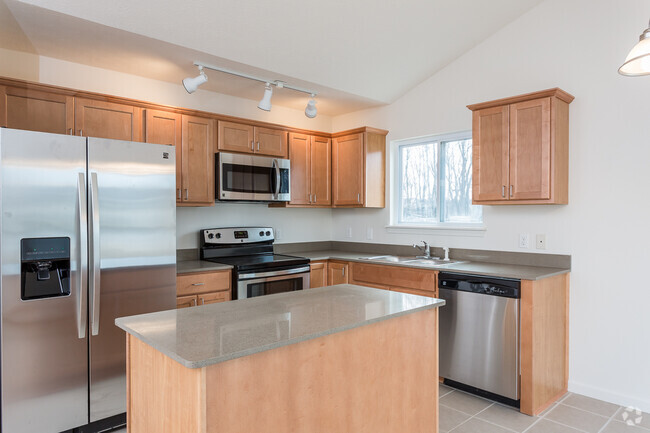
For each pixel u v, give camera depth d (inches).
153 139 121.1
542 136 108.7
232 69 123.9
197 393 47.6
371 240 170.2
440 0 111.3
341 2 104.3
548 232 120.0
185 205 129.3
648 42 63.2
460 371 115.1
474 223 141.2
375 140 161.0
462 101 140.0
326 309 71.1
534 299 101.3
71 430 91.0
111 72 124.0
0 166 80.1
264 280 134.3
